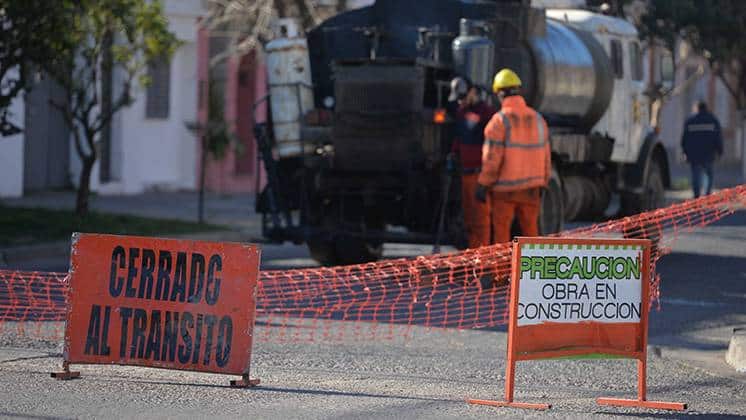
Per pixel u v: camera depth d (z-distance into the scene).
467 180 39.88
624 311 21.95
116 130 73.31
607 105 49.16
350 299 35.66
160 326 22.66
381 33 44.66
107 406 20.48
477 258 36.19
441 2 44.06
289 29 43.22
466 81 41.50
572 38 47.53
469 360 27.06
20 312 30.80
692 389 24.69
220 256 22.56
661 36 88.31
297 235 42.88
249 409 20.50
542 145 37.66
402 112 40.34
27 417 19.55
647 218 44.16
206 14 77.25
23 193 66.88
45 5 46.81
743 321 34.09
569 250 21.55
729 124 139.25
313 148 42.44
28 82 53.34
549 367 26.62
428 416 20.39
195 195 75.19
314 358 26.56
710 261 48.09
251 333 22.50
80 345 22.81
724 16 89.00
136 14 51.69
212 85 78.88
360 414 20.34
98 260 22.84
